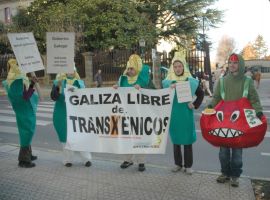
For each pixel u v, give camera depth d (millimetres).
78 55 32875
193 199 5445
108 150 6527
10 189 5871
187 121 6398
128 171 6773
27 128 6883
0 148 8578
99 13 33344
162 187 5926
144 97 6359
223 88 5895
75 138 6598
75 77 7043
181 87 6254
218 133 5746
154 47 36156
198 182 6145
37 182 6176
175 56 6469
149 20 37312
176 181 6203
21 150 7008
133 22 33625
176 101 6418
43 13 34062
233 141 5672
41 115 14648
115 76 31531
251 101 5746
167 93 6309
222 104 5871
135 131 6430
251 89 5750
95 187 5941
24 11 36531
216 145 5871
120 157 8328
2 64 36625
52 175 6535
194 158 8312
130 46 32594
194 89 6332
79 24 32188
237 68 5750
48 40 6469
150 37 33781
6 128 11953
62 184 6078
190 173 6543
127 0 34500
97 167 7031
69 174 6594
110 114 6469
